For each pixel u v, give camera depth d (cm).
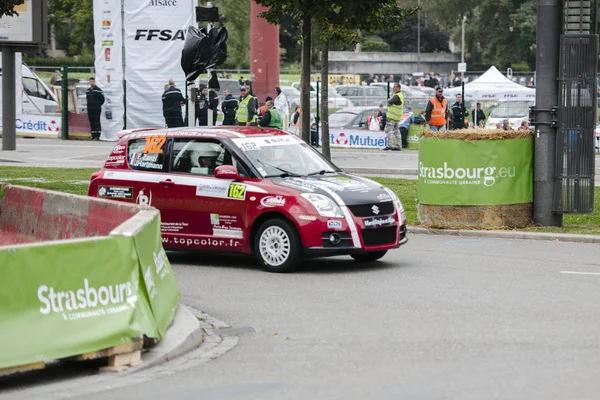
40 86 9944
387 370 1805
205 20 5756
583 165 3772
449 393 1633
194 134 3206
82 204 2695
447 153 3788
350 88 11962
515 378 1725
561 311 2344
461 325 2203
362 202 2967
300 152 3209
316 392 1661
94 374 1831
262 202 2992
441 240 3653
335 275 2931
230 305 2509
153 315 1950
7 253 1697
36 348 1712
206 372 1831
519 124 8925
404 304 2467
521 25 19275
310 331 2184
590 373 1755
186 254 3431
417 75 16562
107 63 8994
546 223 3841
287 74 17062
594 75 3744
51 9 18488
